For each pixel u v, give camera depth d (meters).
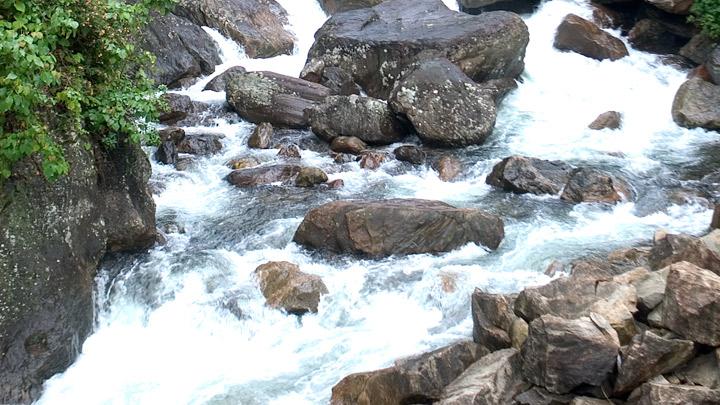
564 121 12.96
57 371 6.95
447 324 7.44
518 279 7.96
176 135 11.71
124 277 8.12
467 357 6.46
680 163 11.32
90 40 7.45
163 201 10.31
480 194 10.43
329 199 10.27
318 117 12.13
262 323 7.62
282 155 11.65
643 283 6.70
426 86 11.92
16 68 5.90
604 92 14.03
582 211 9.80
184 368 7.13
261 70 14.79
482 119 11.90
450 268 8.20
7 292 6.54
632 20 16.11
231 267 8.43
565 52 15.20
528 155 11.64
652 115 13.05
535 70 14.67
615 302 6.35
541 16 16.20
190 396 6.73
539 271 8.24
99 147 8.02
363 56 13.84
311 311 7.70
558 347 5.76
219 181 10.98
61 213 7.14
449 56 13.30
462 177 11.01
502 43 13.50
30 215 6.78
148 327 7.74
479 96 12.05
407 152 11.41
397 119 12.13
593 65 14.80
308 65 14.02
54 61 6.40
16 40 5.84
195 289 8.09
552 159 11.52
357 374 6.48
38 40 6.19
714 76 13.23
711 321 5.74
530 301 6.52
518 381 6.01
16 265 6.62
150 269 8.23
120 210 8.27
